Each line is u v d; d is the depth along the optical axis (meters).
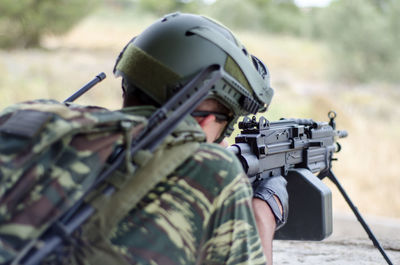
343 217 3.16
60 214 0.90
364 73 18.91
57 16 19.09
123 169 0.98
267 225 1.29
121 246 0.97
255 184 1.41
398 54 19.23
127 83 1.17
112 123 0.97
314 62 22.34
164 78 1.11
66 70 13.41
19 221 0.88
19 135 0.93
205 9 34.38
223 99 1.15
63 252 0.96
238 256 1.04
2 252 0.86
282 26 37.78
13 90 11.02
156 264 0.97
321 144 1.77
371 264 2.23
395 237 2.71
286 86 16.28
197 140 1.06
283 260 2.28
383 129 10.60
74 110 1.00
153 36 1.14
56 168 0.92
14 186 0.90
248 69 1.19
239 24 33.03
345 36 19.44
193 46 1.12
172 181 1.01
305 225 1.61
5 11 18.03
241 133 1.58
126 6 45.00
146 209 0.99
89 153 0.94
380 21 19.73
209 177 1.02
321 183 1.63
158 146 1.00
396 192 7.28
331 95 15.11
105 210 0.97
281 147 1.64
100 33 25.12
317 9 33.12
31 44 19.14
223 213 1.03
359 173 8.02
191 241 1.00
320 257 2.32
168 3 40.41
